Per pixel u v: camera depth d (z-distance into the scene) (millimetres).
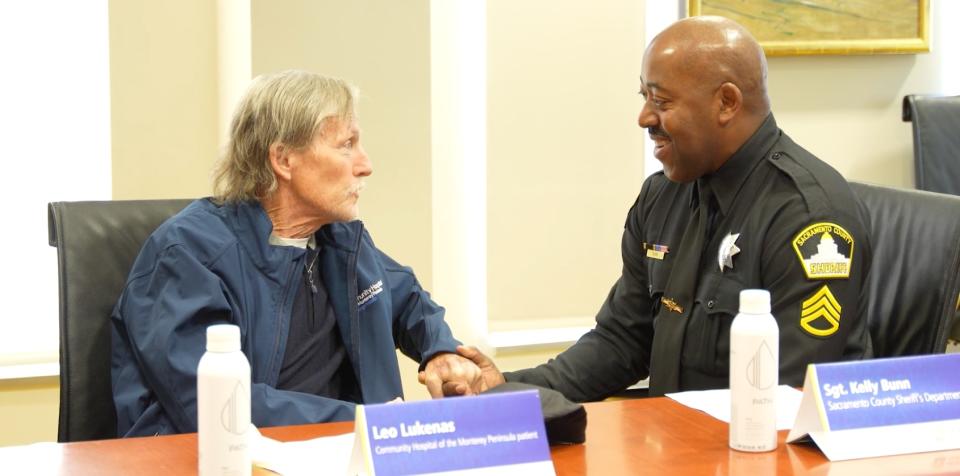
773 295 1936
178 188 3422
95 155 3283
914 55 3957
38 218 3230
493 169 3551
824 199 1960
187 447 1437
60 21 3205
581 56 3602
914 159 3789
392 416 1245
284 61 3115
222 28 3361
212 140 3451
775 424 1400
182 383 1755
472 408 1278
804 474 1311
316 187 1940
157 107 3375
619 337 2270
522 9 3525
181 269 1833
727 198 2025
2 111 3170
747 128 2018
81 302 1957
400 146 3260
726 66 1983
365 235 2156
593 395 2252
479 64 3553
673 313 2061
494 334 3611
